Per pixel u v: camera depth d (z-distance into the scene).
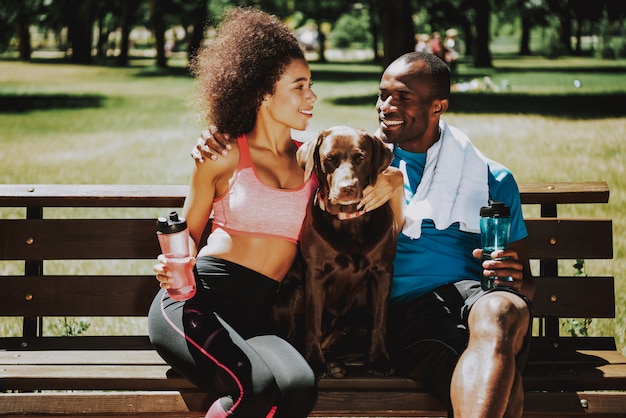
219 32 3.53
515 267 3.27
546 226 3.91
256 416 2.94
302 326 3.56
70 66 41.94
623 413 3.22
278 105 3.41
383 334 3.36
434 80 3.62
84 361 3.49
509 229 3.40
